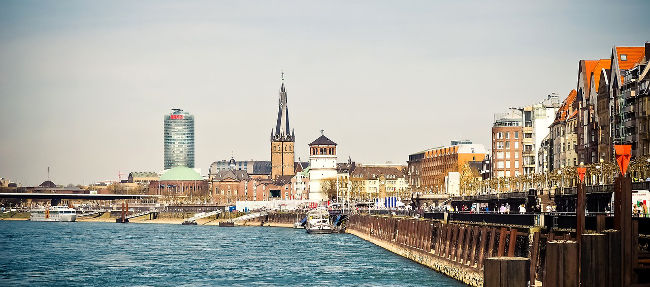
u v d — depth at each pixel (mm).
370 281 139125
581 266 71438
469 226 129500
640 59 191000
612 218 91562
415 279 138750
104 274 161125
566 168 181250
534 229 103250
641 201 105625
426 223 164500
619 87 188500
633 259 74375
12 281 151250
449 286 127812
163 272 163500
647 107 172875
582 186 75500
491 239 115688
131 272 164125
